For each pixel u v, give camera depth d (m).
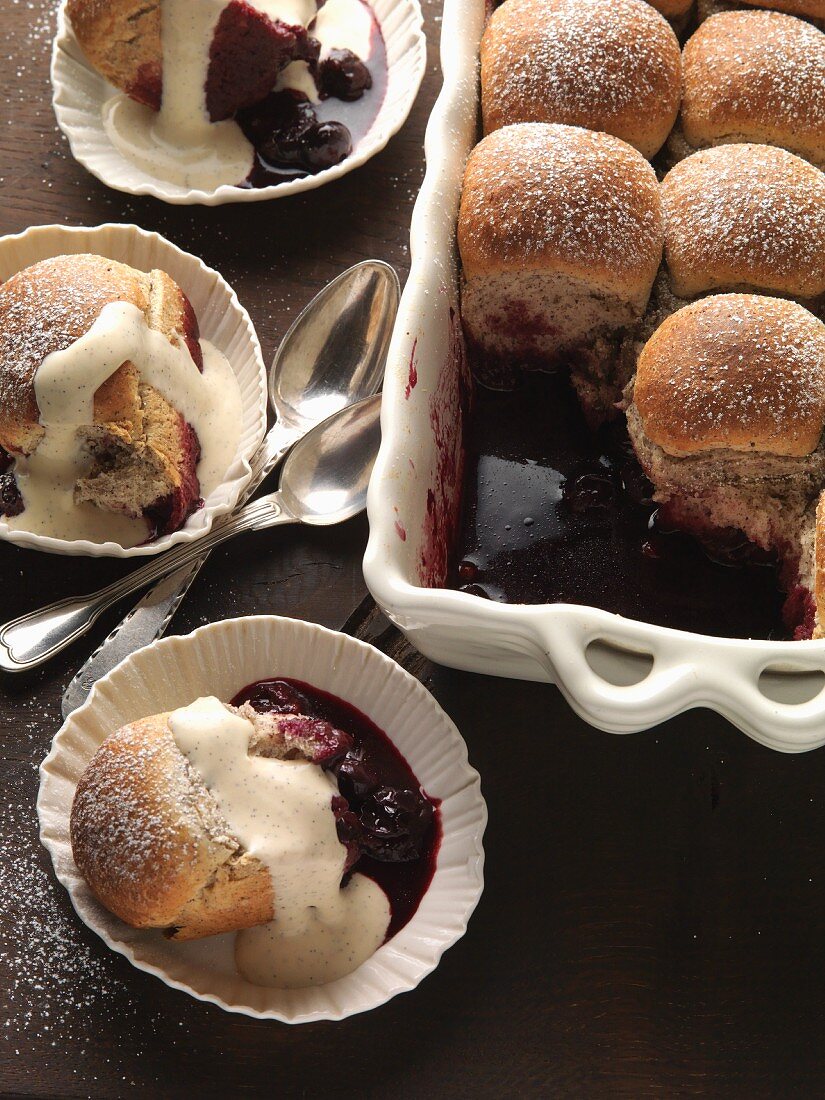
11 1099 0.66
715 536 0.72
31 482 0.74
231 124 0.84
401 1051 0.67
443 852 0.69
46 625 0.73
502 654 0.67
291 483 0.76
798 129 0.74
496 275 0.72
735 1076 0.67
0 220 0.82
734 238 0.71
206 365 0.78
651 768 0.72
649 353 0.70
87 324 0.72
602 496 0.74
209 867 0.65
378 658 0.70
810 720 0.62
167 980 0.65
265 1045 0.67
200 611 0.74
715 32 0.76
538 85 0.74
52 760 0.68
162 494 0.74
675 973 0.68
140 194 0.81
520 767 0.71
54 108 0.82
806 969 0.69
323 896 0.67
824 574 0.66
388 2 0.87
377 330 0.79
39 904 0.69
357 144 0.84
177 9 0.80
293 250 0.82
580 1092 0.67
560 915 0.69
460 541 0.74
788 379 0.68
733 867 0.70
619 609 0.73
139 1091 0.66
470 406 0.76
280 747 0.68
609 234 0.71
